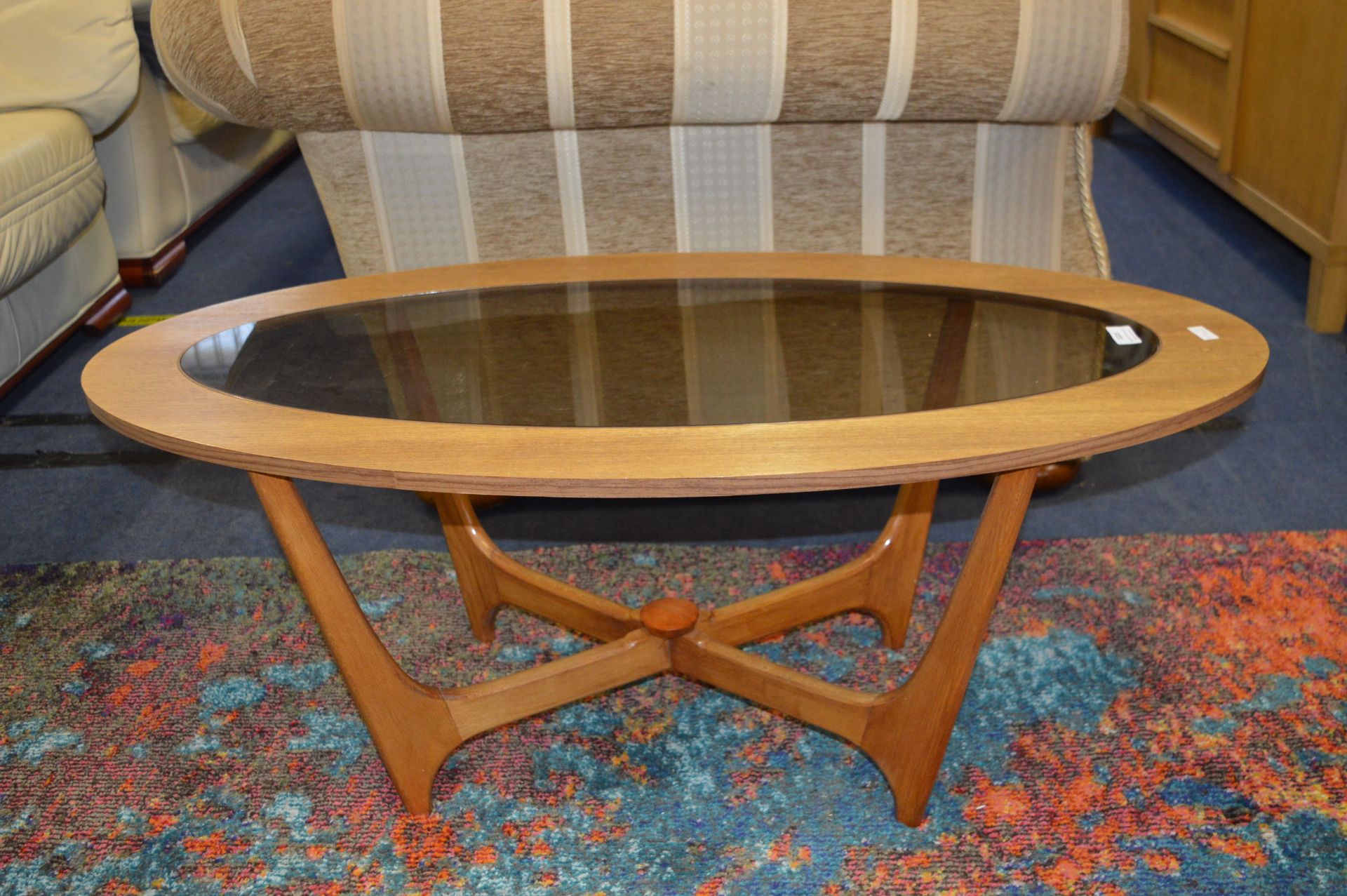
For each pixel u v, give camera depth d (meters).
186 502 1.77
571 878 1.06
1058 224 1.49
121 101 2.10
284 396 0.91
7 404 2.07
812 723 1.13
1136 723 1.22
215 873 1.08
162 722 1.28
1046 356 0.92
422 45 1.31
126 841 1.12
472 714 1.12
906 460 0.76
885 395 0.86
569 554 1.58
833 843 1.09
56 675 1.36
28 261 1.82
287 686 1.33
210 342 1.04
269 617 1.47
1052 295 1.07
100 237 2.24
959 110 1.36
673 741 1.23
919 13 1.29
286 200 3.14
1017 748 1.19
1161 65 2.82
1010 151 1.43
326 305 1.12
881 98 1.34
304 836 1.12
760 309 1.07
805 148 1.43
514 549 1.60
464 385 0.92
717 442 0.79
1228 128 2.38
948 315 1.03
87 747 1.25
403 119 1.40
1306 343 2.08
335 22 1.32
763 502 1.72
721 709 1.28
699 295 1.11
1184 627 1.37
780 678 1.12
